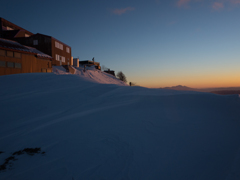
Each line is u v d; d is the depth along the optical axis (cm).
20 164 368
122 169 345
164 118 570
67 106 795
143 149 407
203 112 610
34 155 400
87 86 1141
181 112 617
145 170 341
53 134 504
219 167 340
